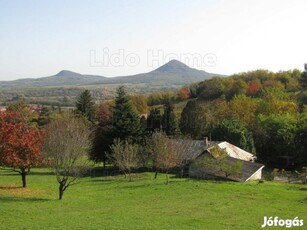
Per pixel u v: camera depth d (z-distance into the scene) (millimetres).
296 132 69000
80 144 41156
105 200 35000
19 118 42094
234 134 70750
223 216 28344
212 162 48062
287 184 45656
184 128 86812
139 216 27906
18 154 38906
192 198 35531
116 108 66375
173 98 143000
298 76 130625
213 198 35469
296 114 83562
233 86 124875
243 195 36938
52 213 28516
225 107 93000
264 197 36031
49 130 53625
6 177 52125
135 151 54469
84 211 29609
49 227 24141
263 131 75125
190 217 27828
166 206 31969
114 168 65625
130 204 32969
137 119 66250
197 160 53062
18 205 30984
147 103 148000
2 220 25656
